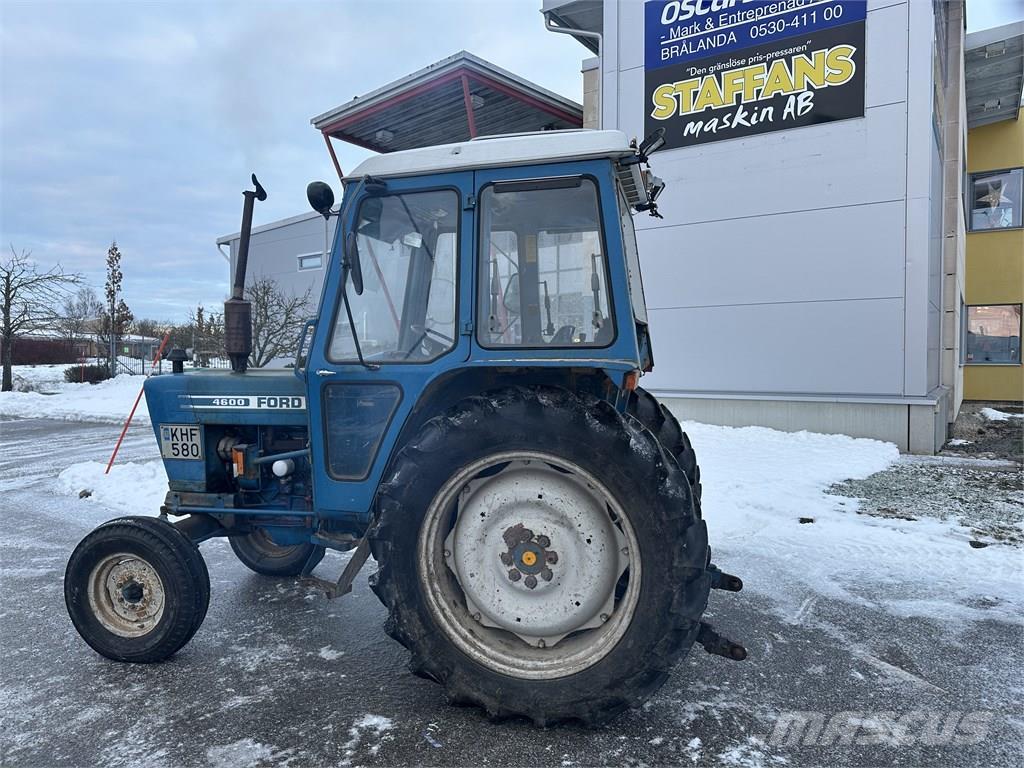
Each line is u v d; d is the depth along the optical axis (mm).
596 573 2447
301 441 3385
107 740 2387
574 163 2629
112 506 6164
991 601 3582
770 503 5375
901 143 7734
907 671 2854
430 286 2814
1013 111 13781
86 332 29734
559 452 2402
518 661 2441
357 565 2824
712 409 9039
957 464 7008
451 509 2611
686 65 8938
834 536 4598
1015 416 12133
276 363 17094
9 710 2607
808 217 8305
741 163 8656
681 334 9195
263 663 2994
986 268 14422
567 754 2266
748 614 3453
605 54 9539
